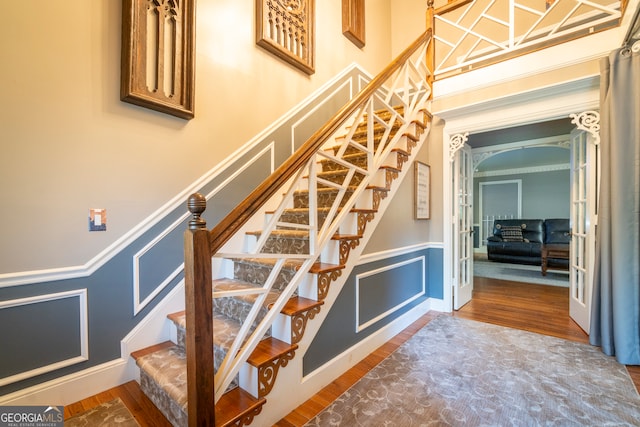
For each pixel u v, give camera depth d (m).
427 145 3.31
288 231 2.19
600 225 2.25
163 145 1.96
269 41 2.60
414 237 3.02
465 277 3.64
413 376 1.95
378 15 4.32
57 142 1.56
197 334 1.10
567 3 3.21
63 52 1.58
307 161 1.55
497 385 1.84
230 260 2.29
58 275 1.56
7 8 1.42
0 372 1.42
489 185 8.64
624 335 2.08
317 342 1.79
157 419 1.47
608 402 1.66
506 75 2.71
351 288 2.09
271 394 1.47
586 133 2.74
